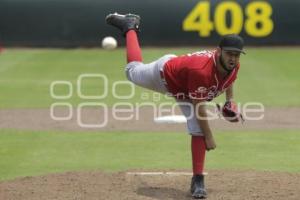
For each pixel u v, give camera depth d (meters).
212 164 25.50
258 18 76.50
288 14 76.56
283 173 23.22
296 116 37.09
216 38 76.88
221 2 76.25
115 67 61.38
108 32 77.31
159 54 69.62
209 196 19.89
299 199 19.53
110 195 19.92
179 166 25.05
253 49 75.44
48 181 21.80
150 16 76.88
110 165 25.39
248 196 19.86
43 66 62.41
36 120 35.91
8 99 43.84
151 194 20.19
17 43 77.69
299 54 70.38
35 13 77.12
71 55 71.31
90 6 76.88
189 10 76.62
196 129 19.72
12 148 28.80
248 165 25.33
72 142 30.19
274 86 49.41
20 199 19.50
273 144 29.70
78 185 21.22
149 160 26.39
